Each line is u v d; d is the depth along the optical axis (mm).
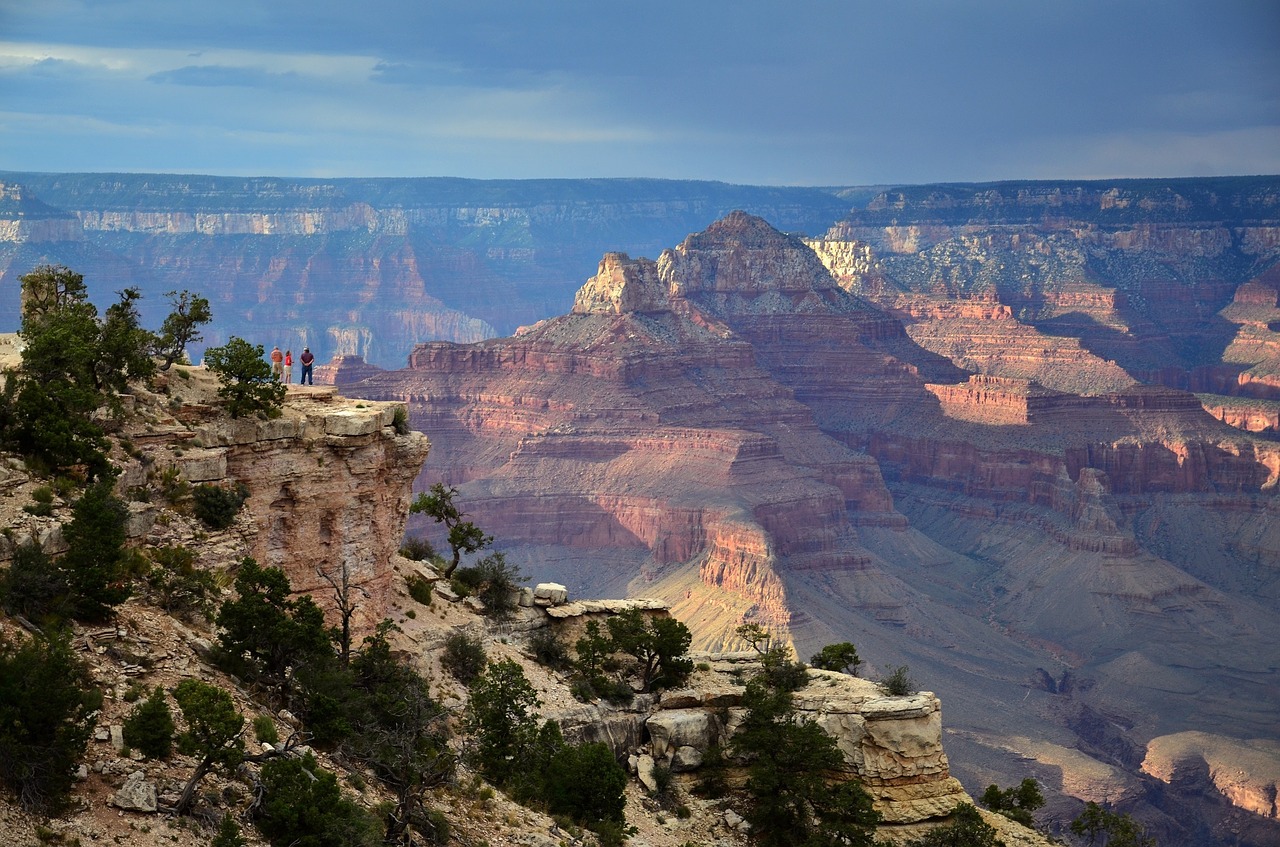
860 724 77312
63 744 46312
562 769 68250
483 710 69188
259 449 69625
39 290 78125
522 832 61344
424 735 65125
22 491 59500
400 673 67312
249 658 59625
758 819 75000
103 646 54188
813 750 76062
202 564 64375
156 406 68438
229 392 70250
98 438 63594
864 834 73375
